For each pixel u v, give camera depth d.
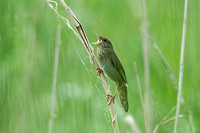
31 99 14.90
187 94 17.38
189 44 18.27
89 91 15.88
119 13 19.52
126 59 17.23
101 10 19.34
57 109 15.41
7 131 14.45
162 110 15.98
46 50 15.45
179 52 18.23
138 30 18.62
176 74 17.73
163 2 18.61
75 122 15.42
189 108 15.86
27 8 15.82
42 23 15.46
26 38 15.61
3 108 14.51
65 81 15.77
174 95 16.56
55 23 15.23
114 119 11.52
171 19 18.44
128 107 14.66
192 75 17.88
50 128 14.20
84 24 16.11
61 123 15.31
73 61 15.97
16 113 14.60
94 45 15.91
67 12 11.66
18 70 15.15
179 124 15.73
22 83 14.94
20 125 14.51
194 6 18.42
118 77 14.75
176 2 18.44
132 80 16.52
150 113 13.05
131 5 19.56
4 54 15.15
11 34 15.43
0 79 14.80
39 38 15.48
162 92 16.61
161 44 18.16
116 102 15.37
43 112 15.07
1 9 15.44
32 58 15.31
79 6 18.05
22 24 15.71
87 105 15.68
